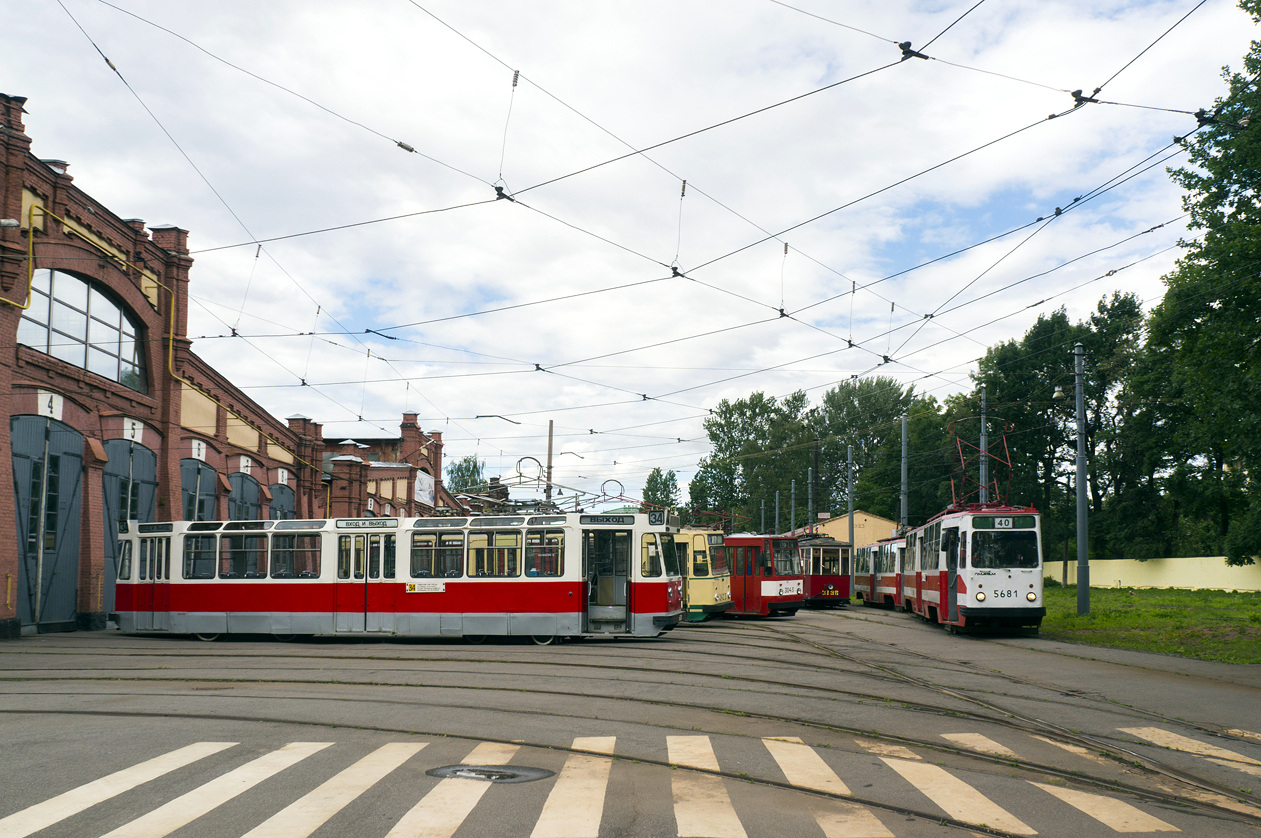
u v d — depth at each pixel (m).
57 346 24.86
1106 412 60.12
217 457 33.03
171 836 6.32
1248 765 8.76
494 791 7.53
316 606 22.31
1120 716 11.33
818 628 26.56
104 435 26.72
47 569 24.36
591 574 21.83
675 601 22.39
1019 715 11.34
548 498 28.02
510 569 21.55
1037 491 61.06
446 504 60.34
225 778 7.89
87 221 25.59
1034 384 60.59
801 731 10.29
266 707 11.62
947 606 24.98
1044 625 26.67
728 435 86.81
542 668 15.77
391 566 22.14
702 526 31.02
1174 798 7.59
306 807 7.01
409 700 12.21
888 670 15.84
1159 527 57.38
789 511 82.88
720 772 8.27
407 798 7.29
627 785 7.80
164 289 29.84
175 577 23.27
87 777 7.93
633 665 16.17
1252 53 19.45
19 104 22.91
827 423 83.00
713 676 14.74
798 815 6.97
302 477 40.62
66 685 13.91
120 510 27.44
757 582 32.81
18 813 6.85
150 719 10.81
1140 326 55.19
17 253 22.73
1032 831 6.64
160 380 29.64
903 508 41.41
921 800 7.41
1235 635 20.86
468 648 20.05
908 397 82.44
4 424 22.44
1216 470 52.22
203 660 17.38
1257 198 20.72
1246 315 20.78
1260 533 45.72
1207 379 21.77
